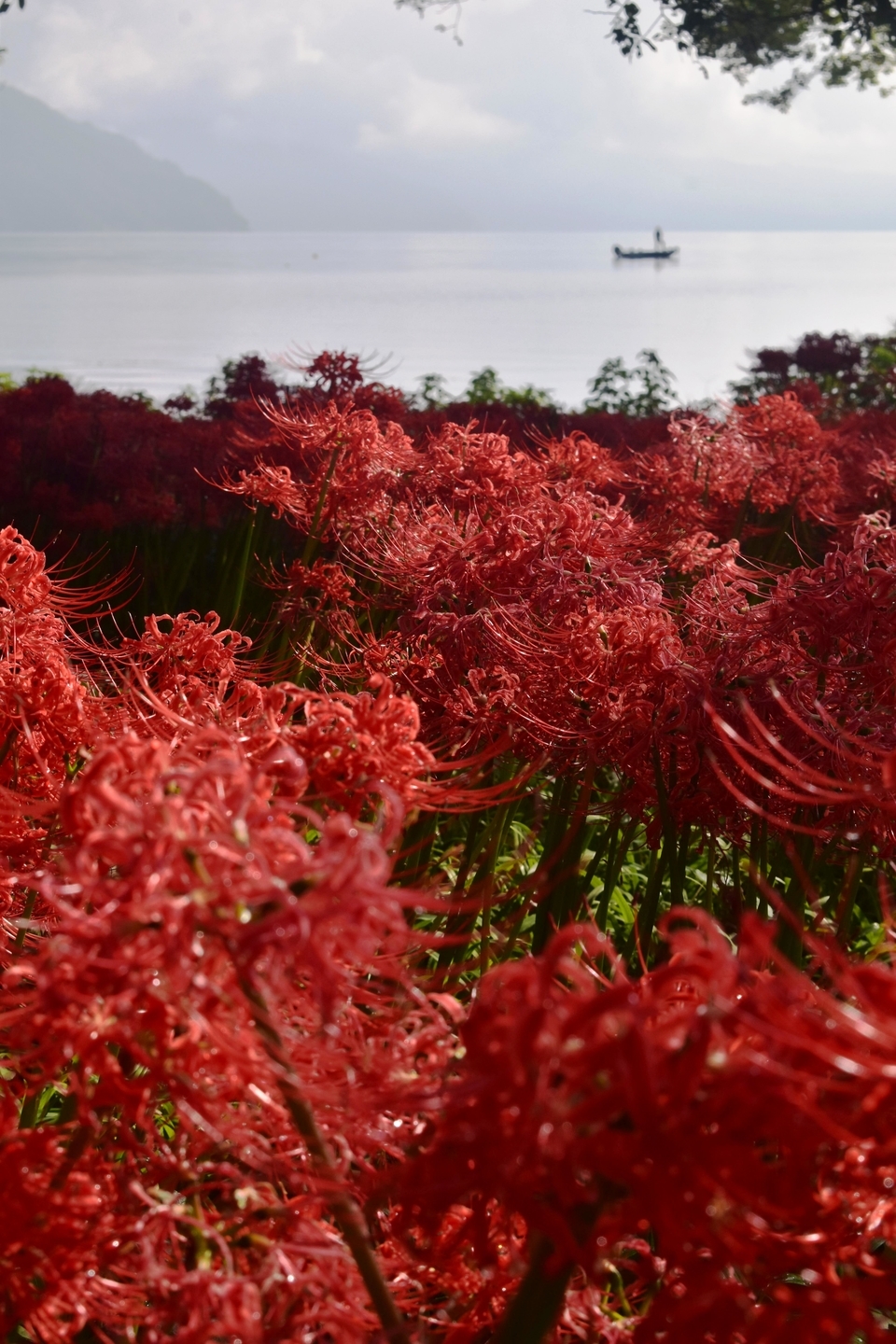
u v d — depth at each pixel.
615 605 2.90
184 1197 1.48
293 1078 1.21
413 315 58.19
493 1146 1.02
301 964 1.09
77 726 2.10
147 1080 1.23
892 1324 1.74
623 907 3.53
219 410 9.45
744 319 51.38
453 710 2.81
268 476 4.66
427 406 11.12
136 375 28.22
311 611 4.15
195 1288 1.27
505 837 3.65
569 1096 1.01
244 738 1.53
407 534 3.60
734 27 13.71
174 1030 1.32
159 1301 1.34
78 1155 1.40
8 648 2.28
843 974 1.08
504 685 2.77
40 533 6.79
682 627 2.89
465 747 2.83
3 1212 1.29
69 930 1.10
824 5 13.76
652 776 2.63
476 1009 1.08
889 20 13.73
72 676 2.13
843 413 10.60
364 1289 1.41
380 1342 1.28
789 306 61.78
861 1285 1.09
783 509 6.83
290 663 3.56
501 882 2.75
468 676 2.81
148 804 1.12
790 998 1.03
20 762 2.11
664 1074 1.01
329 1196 1.30
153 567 6.12
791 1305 1.07
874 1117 1.02
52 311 63.19
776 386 13.40
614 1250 1.48
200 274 127.44
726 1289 1.04
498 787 1.66
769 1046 1.04
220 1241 1.32
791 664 2.47
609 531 3.08
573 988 1.99
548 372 29.52
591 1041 1.02
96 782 1.21
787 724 2.44
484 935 2.26
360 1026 1.38
